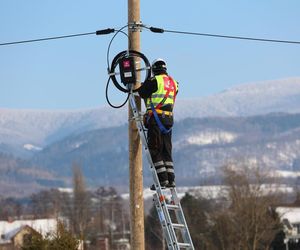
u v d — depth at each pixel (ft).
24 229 483.92
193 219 472.03
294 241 533.96
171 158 111.04
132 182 112.88
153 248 486.38
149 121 110.32
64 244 179.52
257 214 452.76
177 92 113.29
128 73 113.09
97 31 118.52
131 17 116.16
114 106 116.06
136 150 113.39
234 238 452.76
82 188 620.08
